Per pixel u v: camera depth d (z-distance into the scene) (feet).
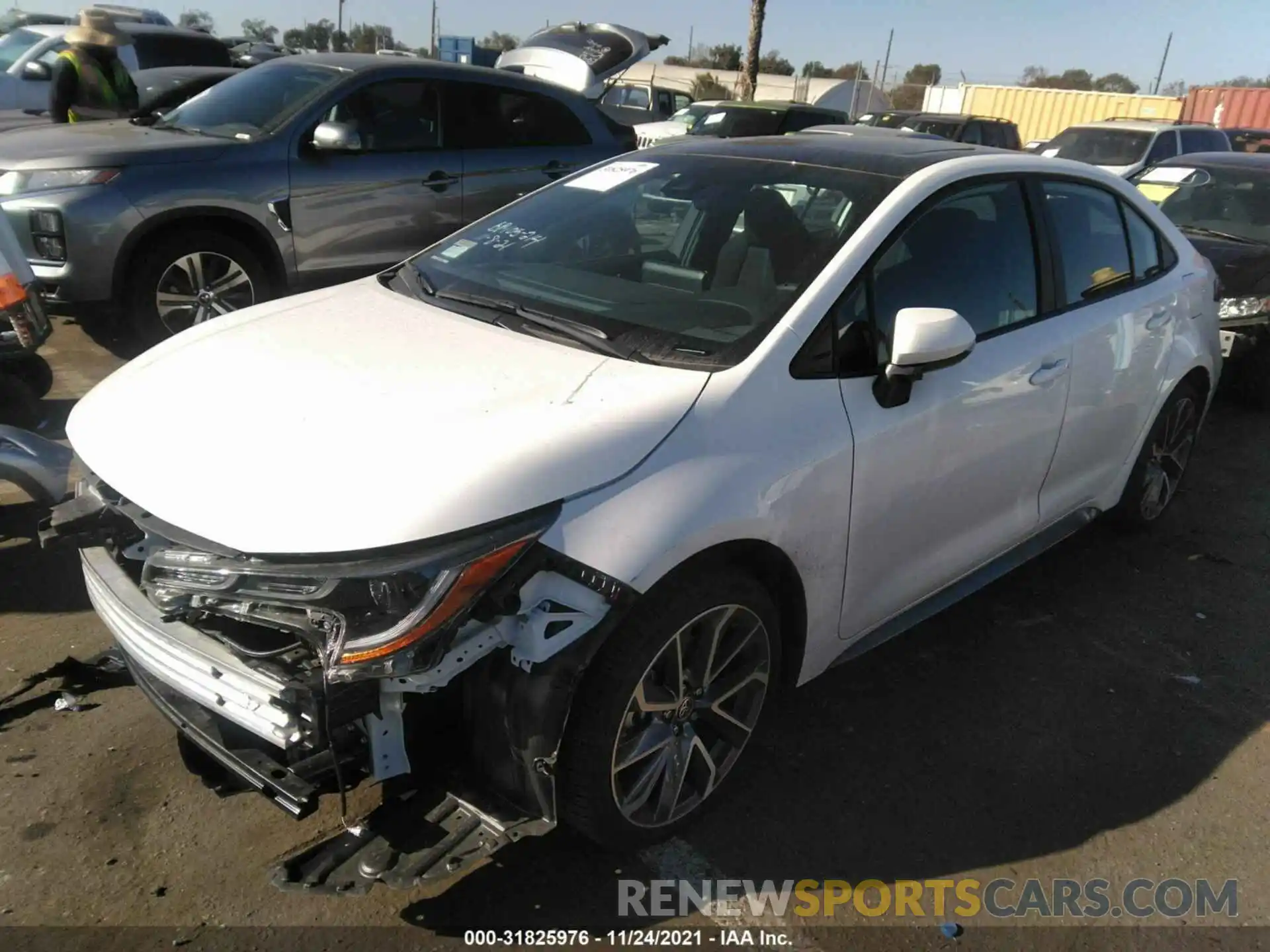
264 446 7.50
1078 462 12.80
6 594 12.12
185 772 9.33
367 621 6.67
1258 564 15.17
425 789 7.72
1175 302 14.03
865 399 9.29
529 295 10.18
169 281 19.93
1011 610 13.38
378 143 21.80
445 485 7.02
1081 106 88.84
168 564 7.19
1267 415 22.66
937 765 10.20
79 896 7.92
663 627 7.76
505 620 7.13
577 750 7.61
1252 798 10.06
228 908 7.92
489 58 83.92
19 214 18.65
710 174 11.30
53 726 9.83
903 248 10.02
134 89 28.55
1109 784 10.11
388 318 9.94
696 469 7.93
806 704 11.04
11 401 14.78
